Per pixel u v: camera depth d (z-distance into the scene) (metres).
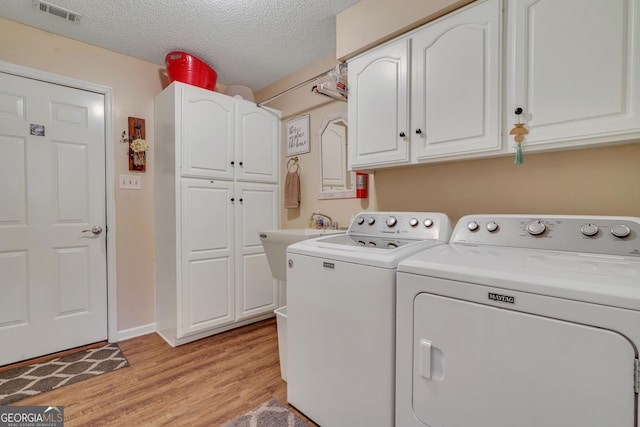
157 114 2.48
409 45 1.59
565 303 0.76
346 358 1.23
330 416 1.31
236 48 2.33
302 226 2.71
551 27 1.18
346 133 2.33
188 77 2.34
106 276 2.34
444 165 1.78
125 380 1.78
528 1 1.23
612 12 1.05
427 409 1.00
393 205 2.02
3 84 1.94
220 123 2.46
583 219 1.13
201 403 1.57
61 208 2.15
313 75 2.59
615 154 1.26
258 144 2.72
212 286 2.41
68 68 2.16
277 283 2.85
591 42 1.09
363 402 1.18
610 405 0.71
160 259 2.46
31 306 2.05
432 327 0.99
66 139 2.17
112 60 2.35
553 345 0.78
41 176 2.08
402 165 1.68
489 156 1.37
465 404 0.92
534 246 1.18
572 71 1.13
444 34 1.46
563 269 0.86
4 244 1.96
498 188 1.58
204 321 2.36
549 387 0.79
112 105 2.34
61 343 2.15
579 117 1.12
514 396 0.84
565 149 1.26
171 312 2.29
